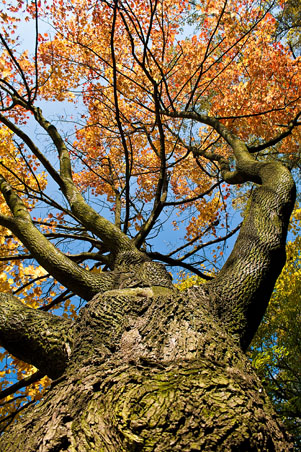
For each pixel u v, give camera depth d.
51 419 1.34
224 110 6.15
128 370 1.43
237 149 3.92
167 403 1.16
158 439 1.05
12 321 2.12
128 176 4.12
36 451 1.20
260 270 2.28
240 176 3.66
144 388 1.25
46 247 2.95
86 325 1.95
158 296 2.06
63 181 4.21
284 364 7.14
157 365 1.42
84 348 1.80
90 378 1.48
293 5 6.91
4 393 3.54
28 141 4.17
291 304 7.53
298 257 8.26
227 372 1.39
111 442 1.11
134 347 1.63
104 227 3.48
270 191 2.78
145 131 5.58
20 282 5.04
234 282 2.25
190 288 2.23
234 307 2.12
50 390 1.61
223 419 1.11
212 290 2.21
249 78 6.40
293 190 2.78
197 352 1.51
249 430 1.10
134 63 6.63
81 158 5.70
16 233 3.23
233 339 1.86
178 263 4.74
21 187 6.08
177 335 1.64
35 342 2.00
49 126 4.81
